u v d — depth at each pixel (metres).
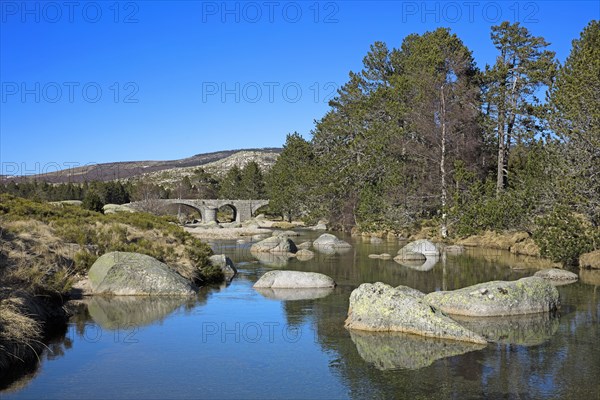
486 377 10.55
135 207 78.94
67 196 98.12
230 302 17.73
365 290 14.83
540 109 35.69
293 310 16.52
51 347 12.76
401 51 59.69
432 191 45.53
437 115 44.16
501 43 46.06
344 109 64.00
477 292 15.69
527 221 34.62
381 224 47.06
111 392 10.00
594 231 25.77
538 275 22.70
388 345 12.74
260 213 104.19
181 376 10.83
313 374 10.90
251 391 10.05
